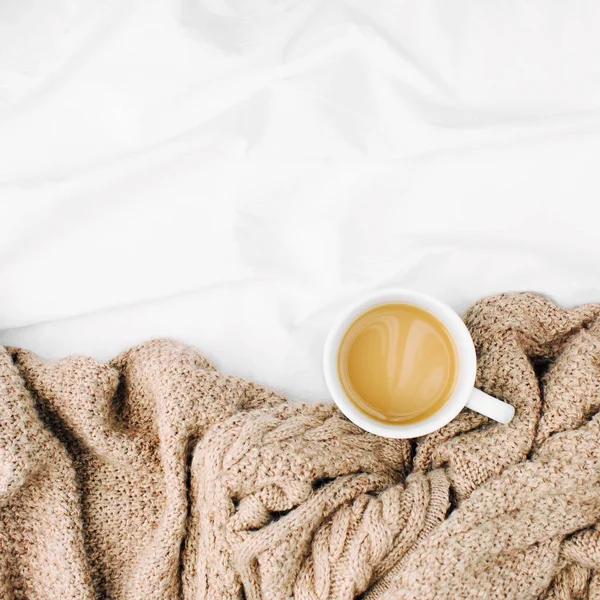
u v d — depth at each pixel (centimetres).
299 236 74
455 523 66
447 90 73
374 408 68
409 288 74
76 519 70
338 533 67
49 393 71
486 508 67
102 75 73
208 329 74
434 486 69
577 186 72
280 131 73
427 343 68
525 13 72
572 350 70
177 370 71
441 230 73
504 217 73
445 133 72
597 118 71
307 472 68
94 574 72
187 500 70
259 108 73
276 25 73
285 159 73
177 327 74
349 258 73
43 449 70
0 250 73
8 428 69
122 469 72
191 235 73
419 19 73
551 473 67
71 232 74
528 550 67
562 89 73
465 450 69
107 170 73
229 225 73
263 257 73
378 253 73
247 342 74
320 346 74
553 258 73
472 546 66
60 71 73
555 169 72
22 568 71
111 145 74
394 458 71
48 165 73
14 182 73
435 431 70
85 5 73
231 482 68
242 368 74
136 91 73
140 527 72
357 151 72
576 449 67
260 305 74
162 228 73
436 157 72
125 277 74
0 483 68
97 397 71
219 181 73
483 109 73
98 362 72
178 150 73
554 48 72
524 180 72
